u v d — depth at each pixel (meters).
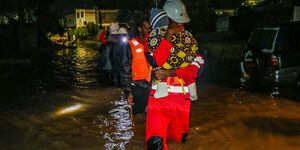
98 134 4.26
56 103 5.97
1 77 9.28
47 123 4.75
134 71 4.26
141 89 4.32
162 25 2.84
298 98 6.12
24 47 21.22
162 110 2.95
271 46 7.29
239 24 21.00
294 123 4.65
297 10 13.70
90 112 5.35
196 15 30.97
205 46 17.09
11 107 5.67
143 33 4.33
